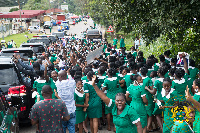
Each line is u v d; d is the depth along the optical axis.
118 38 46.81
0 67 8.56
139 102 7.41
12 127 5.65
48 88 5.59
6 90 8.35
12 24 72.25
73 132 7.16
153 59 10.95
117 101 5.26
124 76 8.64
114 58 12.67
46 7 138.50
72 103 7.06
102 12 52.41
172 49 14.06
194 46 12.88
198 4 9.64
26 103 8.55
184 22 11.20
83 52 23.70
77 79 7.41
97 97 7.79
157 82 7.71
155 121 8.54
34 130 8.87
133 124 5.38
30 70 10.52
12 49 14.88
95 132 7.83
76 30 76.69
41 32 69.69
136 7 12.37
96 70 10.37
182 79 6.95
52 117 5.55
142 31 12.53
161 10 10.46
